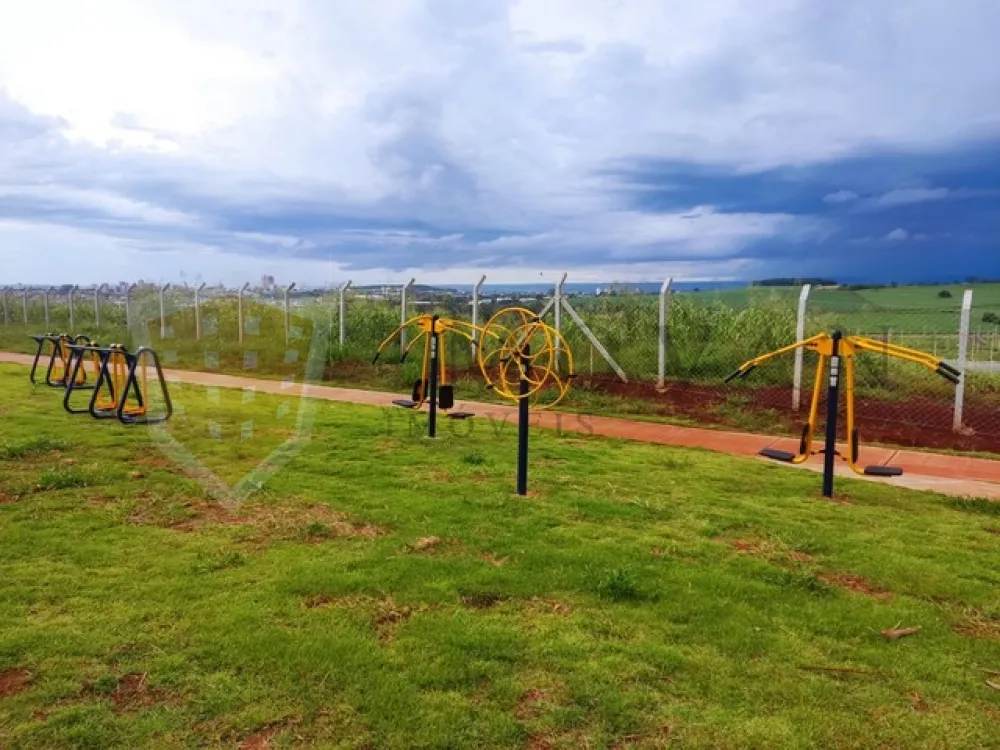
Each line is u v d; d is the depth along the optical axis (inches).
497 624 141.4
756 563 178.1
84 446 282.8
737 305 490.6
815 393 261.0
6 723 108.5
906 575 174.2
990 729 113.3
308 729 108.9
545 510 216.1
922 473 290.2
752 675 126.3
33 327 863.1
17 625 137.6
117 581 158.7
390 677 121.9
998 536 208.1
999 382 422.6
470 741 106.5
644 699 117.3
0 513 203.5
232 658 126.7
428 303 577.9
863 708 117.6
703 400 424.5
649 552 182.7
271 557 174.1
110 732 107.0
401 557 174.1
